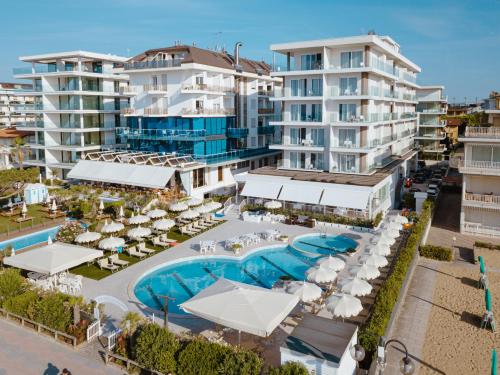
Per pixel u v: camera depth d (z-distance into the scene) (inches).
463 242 1579.7
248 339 898.1
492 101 1785.2
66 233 1473.9
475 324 986.7
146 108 2466.8
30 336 909.8
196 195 2241.6
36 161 2842.0
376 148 2073.1
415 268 1328.7
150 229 1606.8
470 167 1622.8
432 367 820.6
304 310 1029.2
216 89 2445.9
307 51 2060.8
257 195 1911.9
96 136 2797.7
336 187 1791.3
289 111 2133.4
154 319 981.2
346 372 714.8
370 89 1980.8
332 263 1125.1
